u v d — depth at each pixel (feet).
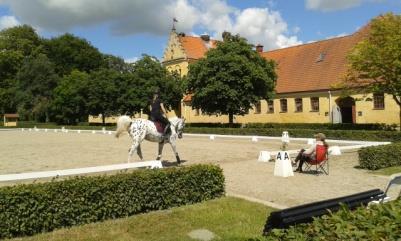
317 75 167.22
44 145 113.80
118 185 32.81
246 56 151.43
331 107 155.33
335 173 54.29
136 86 196.95
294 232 15.74
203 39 246.68
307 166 59.47
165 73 199.21
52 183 30.68
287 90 173.58
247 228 30.25
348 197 21.89
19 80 285.84
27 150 98.53
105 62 338.95
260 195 40.83
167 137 59.00
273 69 158.81
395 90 105.29
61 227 30.35
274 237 15.60
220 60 145.28
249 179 49.96
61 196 30.40
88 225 30.78
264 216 33.19
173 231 29.86
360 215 17.57
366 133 97.50
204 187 37.42
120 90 202.18
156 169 36.27
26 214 28.89
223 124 173.68
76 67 320.09
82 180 31.71
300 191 42.68
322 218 17.38
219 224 31.30
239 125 170.71
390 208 18.26
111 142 121.80
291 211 18.74
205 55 155.43
